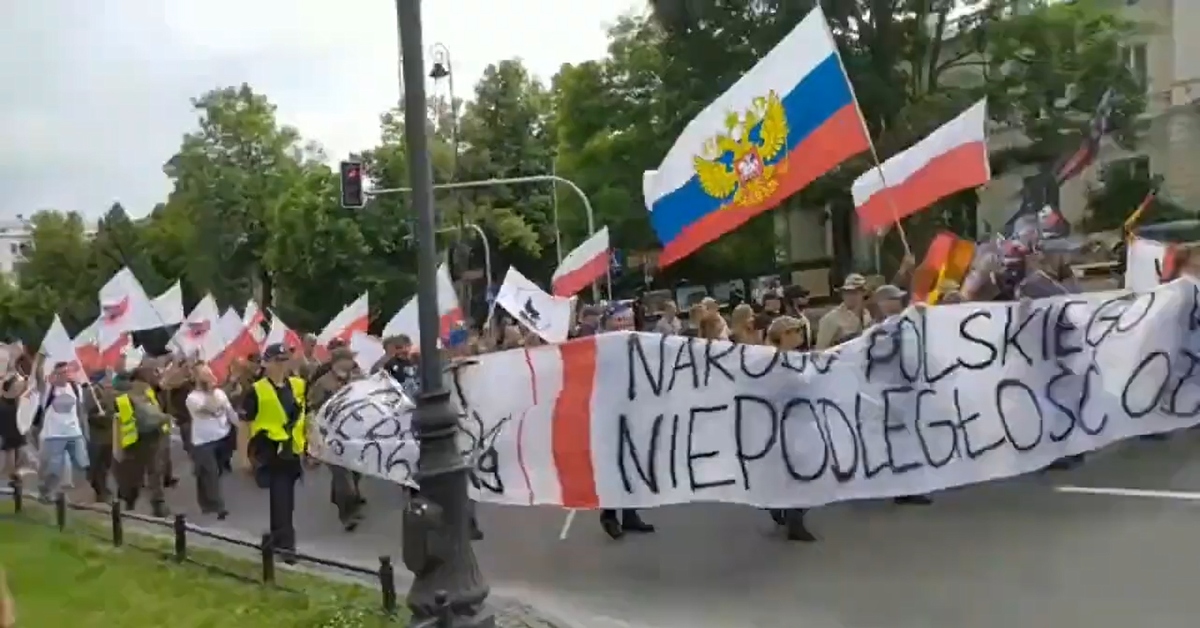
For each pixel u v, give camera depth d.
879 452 8.54
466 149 66.50
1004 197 44.97
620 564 8.92
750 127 9.39
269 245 61.81
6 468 19.28
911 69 41.22
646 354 8.77
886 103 35.59
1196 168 45.09
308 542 11.45
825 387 8.55
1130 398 8.90
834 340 10.27
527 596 8.27
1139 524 7.97
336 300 58.31
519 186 67.19
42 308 91.62
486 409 9.18
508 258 63.09
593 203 45.59
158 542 11.04
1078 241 31.22
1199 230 27.25
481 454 9.17
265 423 10.30
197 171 73.56
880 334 8.63
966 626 6.52
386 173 59.12
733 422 8.60
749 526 9.65
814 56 8.97
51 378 15.52
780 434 8.54
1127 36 43.41
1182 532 7.66
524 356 9.10
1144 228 27.89
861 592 7.40
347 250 56.69
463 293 52.62
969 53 38.59
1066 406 8.80
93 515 13.05
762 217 43.44
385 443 10.49
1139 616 6.30
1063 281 13.09
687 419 8.67
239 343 21.91
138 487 14.12
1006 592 7.00
